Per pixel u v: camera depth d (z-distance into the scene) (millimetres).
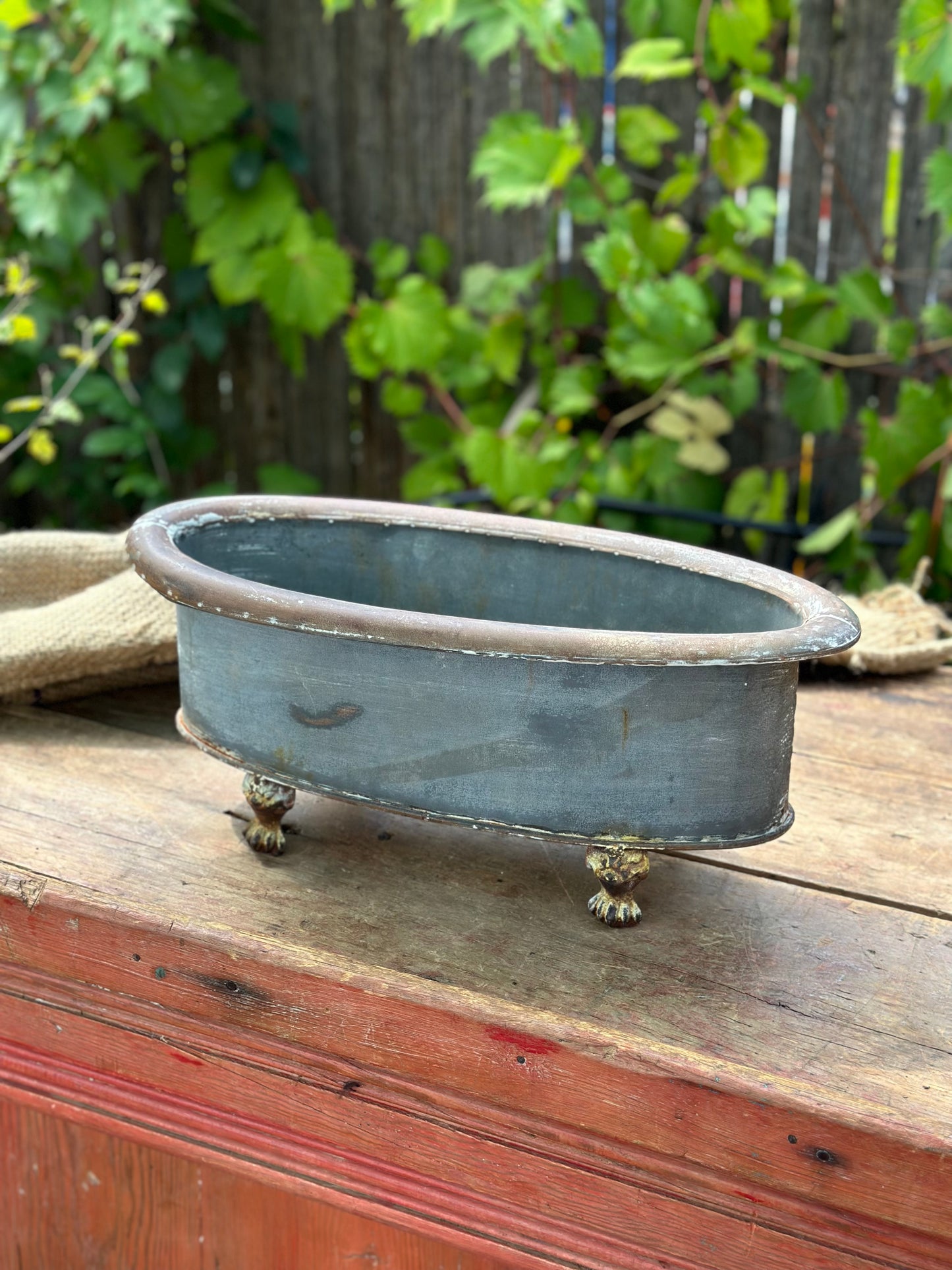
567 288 1844
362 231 1999
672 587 727
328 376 2082
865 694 1033
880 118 1711
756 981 635
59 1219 820
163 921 664
